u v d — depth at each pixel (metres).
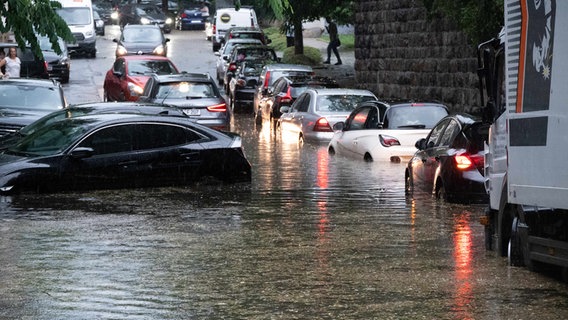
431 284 18.94
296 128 53.31
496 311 16.75
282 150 48.88
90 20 109.50
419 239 24.16
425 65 68.62
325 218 27.61
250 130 63.31
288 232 25.23
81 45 108.38
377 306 17.16
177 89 49.59
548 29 18.25
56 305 17.31
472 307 17.05
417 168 32.62
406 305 17.23
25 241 23.88
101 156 32.81
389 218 27.62
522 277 19.59
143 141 33.50
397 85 73.12
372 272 20.12
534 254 19.36
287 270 20.36
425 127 41.69
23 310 16.95
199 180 34.28
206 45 129.00
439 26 66.31
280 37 131.12
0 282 19.27
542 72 18.58
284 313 16.70
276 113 61.56
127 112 35.78
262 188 34.12
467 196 29.78
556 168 18.08
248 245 23.31
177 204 30.28
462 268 20.53
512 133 20.06
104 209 29.17
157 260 21.47
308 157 45.09
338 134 46.03
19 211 28.88
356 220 27.22
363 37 78.19
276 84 65.62
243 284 19.03
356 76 79.81
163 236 24.58
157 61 66.19
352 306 17.17
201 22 154.88
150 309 17.00
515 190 19.94
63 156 32.28
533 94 18.98
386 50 74.56
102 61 106.62
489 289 18.50
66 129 33.34
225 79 90.12
